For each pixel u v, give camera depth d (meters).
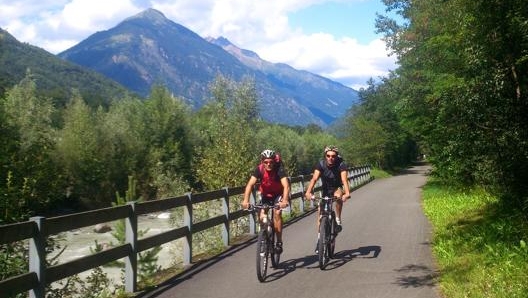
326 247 8.85
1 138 9.95
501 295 5.95
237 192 12.41
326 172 9.05
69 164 35.84
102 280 9.16
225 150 17.75
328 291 7.15
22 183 9.39
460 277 7.11
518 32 9.46
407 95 26.00
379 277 7.88
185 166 42.97
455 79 15.91
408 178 50.03
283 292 7.18
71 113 38.31
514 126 10.69
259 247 7.75
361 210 18.44
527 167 11.20
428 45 18.28
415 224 14.15
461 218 13.16
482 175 14.93
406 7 27.14
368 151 67.12
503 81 10.11
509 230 9.28
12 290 5.29
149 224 26.47
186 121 44.81
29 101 26.56
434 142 22.92
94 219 6.75
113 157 38.78
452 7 11.04
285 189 8.12
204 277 8.33
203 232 13.18
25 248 8.05
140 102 45.41
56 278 5.97
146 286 7.84
